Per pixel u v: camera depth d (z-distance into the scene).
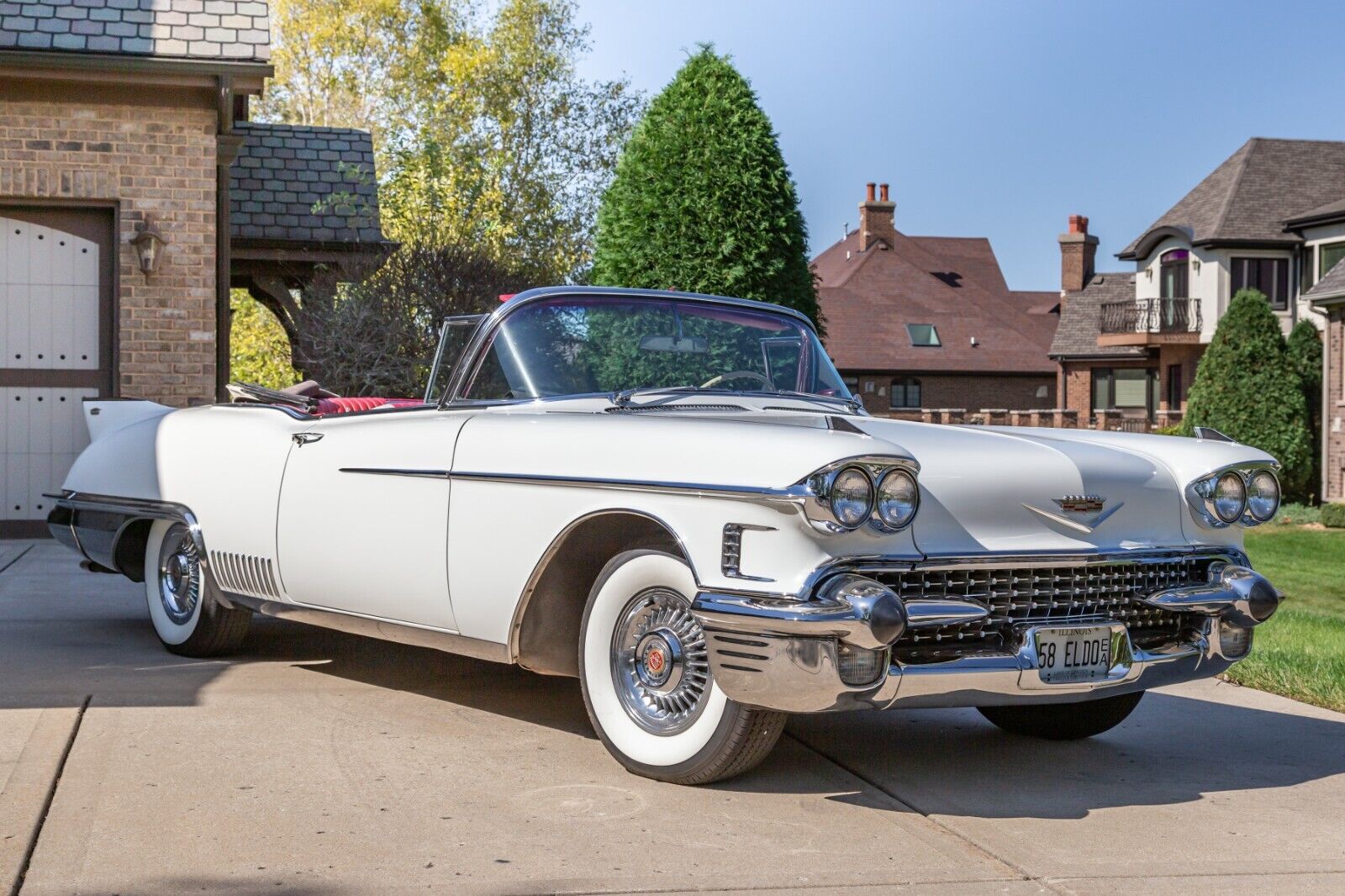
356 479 4.57
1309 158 36.31
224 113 10.75
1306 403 26.02
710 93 14.31
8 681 4.93
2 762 3.79
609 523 3.89
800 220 14.59
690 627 3.71
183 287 10.51
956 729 4.73
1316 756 4.39
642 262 14.24
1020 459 3.80
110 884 2.88
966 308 48.16
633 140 14.59
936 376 45.41
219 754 3.96
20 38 9.84
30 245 10.40
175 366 10.51
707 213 14.10
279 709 4.57
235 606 5.33
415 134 29.06
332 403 5.21
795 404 4.55
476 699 4.82
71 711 4.43
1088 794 3.84
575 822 3.39
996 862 3.19
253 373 22.94
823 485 3.26
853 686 3.32
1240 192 35.25
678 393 4.38
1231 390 25.78
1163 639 4.02
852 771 4.01
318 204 13.70
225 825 3.30
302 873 2.97
